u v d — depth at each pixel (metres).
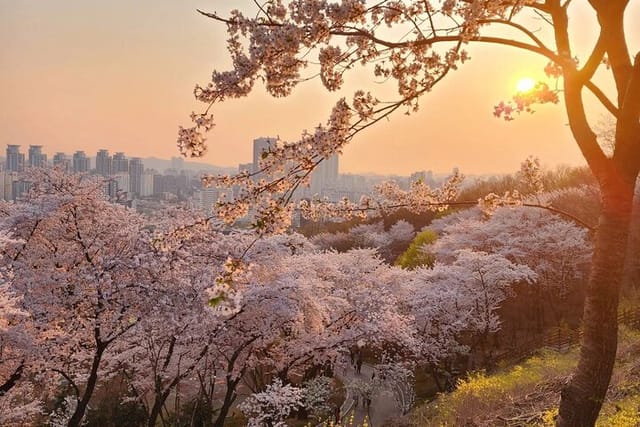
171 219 15.12
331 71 4.09
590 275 3.88
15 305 11.80
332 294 21.19
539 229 31.39
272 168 4.43
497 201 5.34
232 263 4.07
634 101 3.77
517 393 11.14
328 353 19.28
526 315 31.22
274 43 3.67
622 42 3.90
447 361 25.89
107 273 12.60
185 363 16.47
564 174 43.44
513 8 3.84
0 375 13.09
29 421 15.48
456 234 37.97
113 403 17.33
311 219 5.37
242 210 4.52
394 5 3.94
